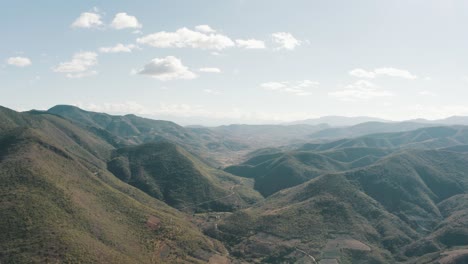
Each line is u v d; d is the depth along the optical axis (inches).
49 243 6284.5
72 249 6314.0
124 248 7544.3
